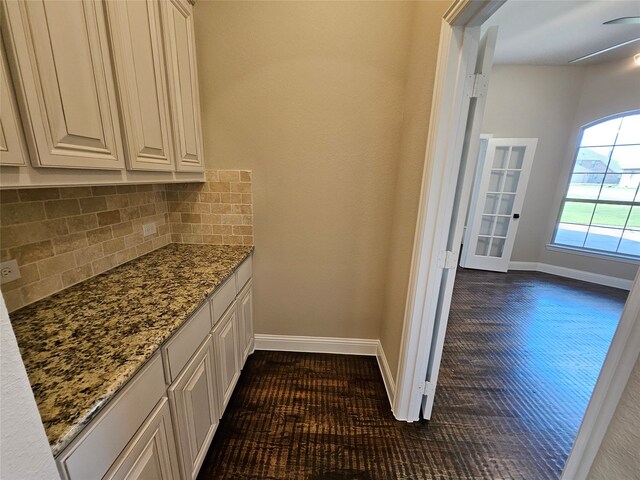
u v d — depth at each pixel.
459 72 1.14
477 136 1.24
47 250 1.08
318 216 1.96
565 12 2.45
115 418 0.68
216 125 1.79
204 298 1.13
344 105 1.76
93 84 0.88
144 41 1.12
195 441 1.14
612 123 3.71
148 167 1.18
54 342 0.80
